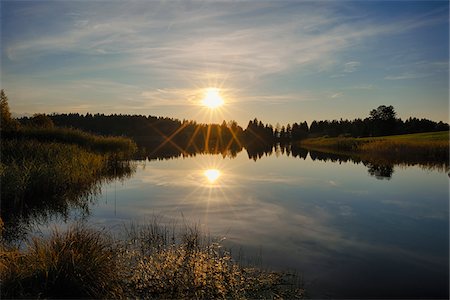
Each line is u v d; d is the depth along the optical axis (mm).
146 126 101938
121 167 24891
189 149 59781
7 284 5328
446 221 11320
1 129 24578
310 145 79375
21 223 10281
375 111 97312
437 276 7012
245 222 10914
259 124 147500
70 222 10508
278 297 6031
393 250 8523
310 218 11586
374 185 18578
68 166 16234
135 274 6453
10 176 12609
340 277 6891
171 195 15375
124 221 10789
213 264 7164
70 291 5516
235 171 25297
